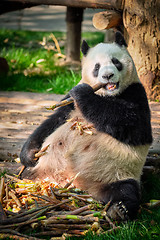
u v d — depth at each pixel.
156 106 12.34
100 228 6.65
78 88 7.31
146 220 7.10
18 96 13.52
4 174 8.39
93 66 7.60
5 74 16.06
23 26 29.69
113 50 7.55
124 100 7.40
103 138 7.37
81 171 7.46
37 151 8.08
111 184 7.29
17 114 11.70
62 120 8.06
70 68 17.78
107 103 7.30
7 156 9.41
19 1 14.36
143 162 7.71
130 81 7.55
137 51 12.58
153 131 10.53
